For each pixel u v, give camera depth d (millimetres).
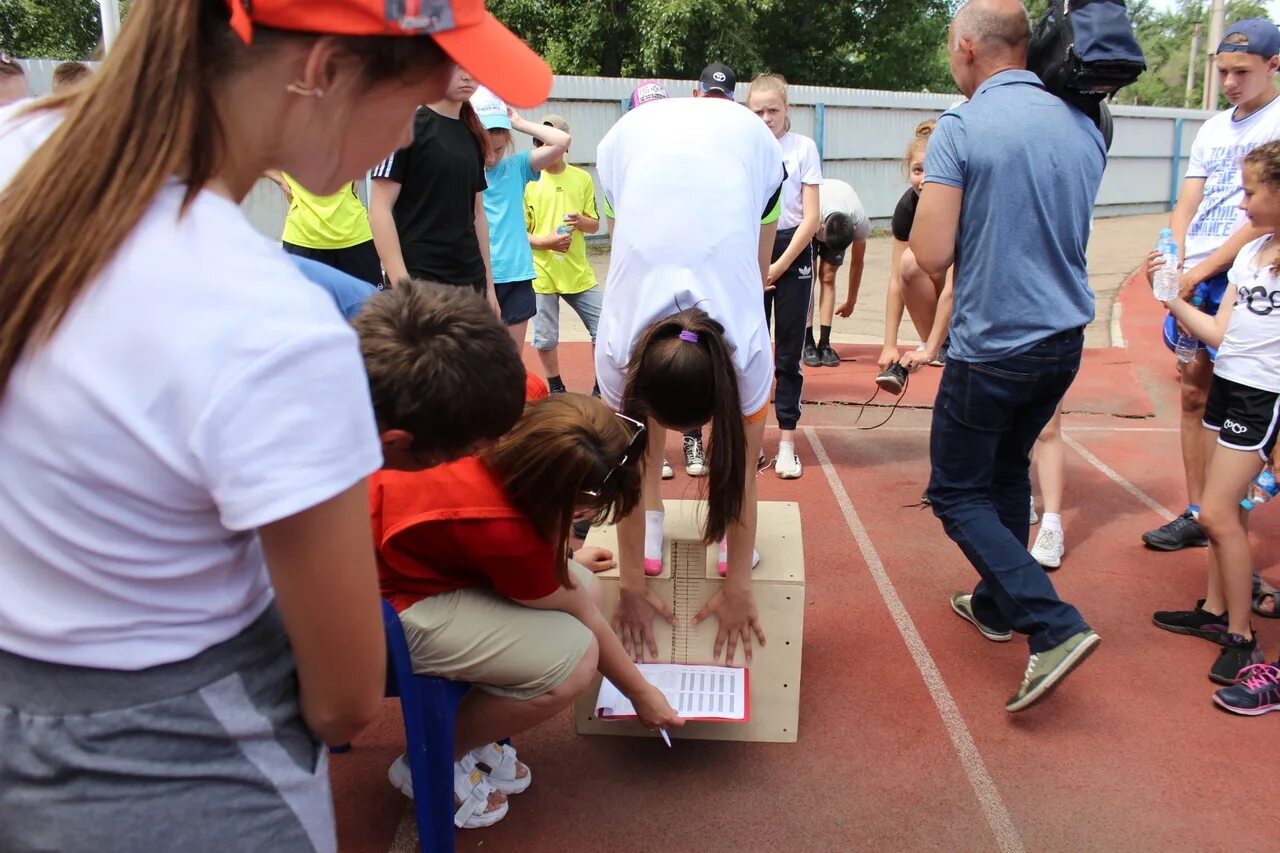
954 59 2773
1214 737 2707
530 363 6883
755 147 2557
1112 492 4512
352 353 863
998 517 2873
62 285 789
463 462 1916
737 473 2168
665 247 2250
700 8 17266
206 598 915
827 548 3908
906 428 5473
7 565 869
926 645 3176
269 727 968
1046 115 2561
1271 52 3551
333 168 942
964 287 2658
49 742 884
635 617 2523
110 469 816
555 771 2549
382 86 892
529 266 4504
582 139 13703
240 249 834
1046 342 2617
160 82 822
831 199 6480
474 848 2264
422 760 1936
